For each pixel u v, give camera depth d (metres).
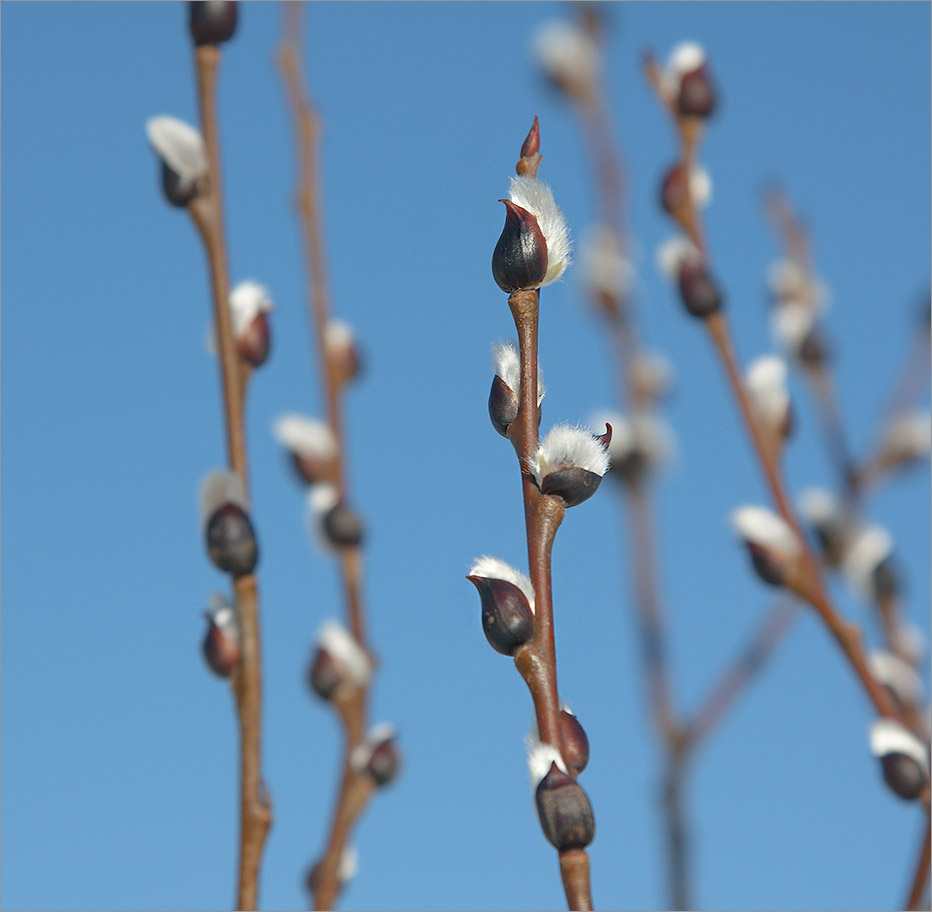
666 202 0.62
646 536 0.62
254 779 0.49
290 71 0.60
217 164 0.53
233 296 0.52
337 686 0.55
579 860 0.45
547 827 0.45
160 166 0.52
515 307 0.48
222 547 0.49
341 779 0.54
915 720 0.58
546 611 0.46
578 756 0.46
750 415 0.60
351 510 0.58
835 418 0.63
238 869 0.48
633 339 0.64
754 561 0.57
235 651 0.49
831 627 0.56
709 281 0.61
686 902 0.56
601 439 0.47
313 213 0.60
